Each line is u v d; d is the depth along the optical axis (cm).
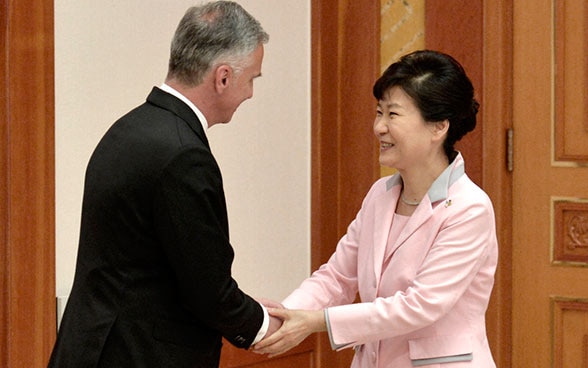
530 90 895
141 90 829
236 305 566
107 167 554
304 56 970
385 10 952
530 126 898
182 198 536
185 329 560
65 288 779
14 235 731
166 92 573
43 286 751
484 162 903
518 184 903
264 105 929
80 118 782
